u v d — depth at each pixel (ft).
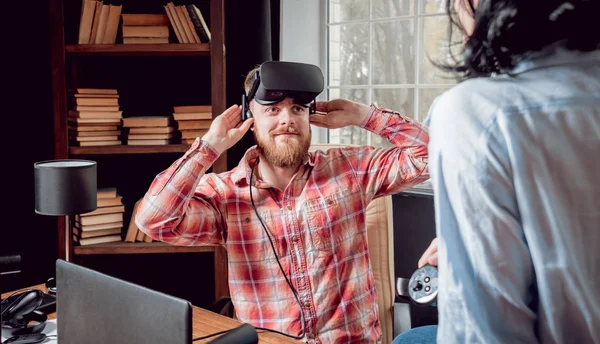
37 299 5.13
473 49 2.09
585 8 1.87
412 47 8.91
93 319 3.20
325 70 9.91
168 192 5.53
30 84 9.07
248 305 5.78
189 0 9.48
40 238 9.25
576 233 1.86
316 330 5.62
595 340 1.88
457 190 1.98
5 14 8.82
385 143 9.26
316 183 5.92
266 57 8.99
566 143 1.88
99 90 8.36
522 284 1.92
